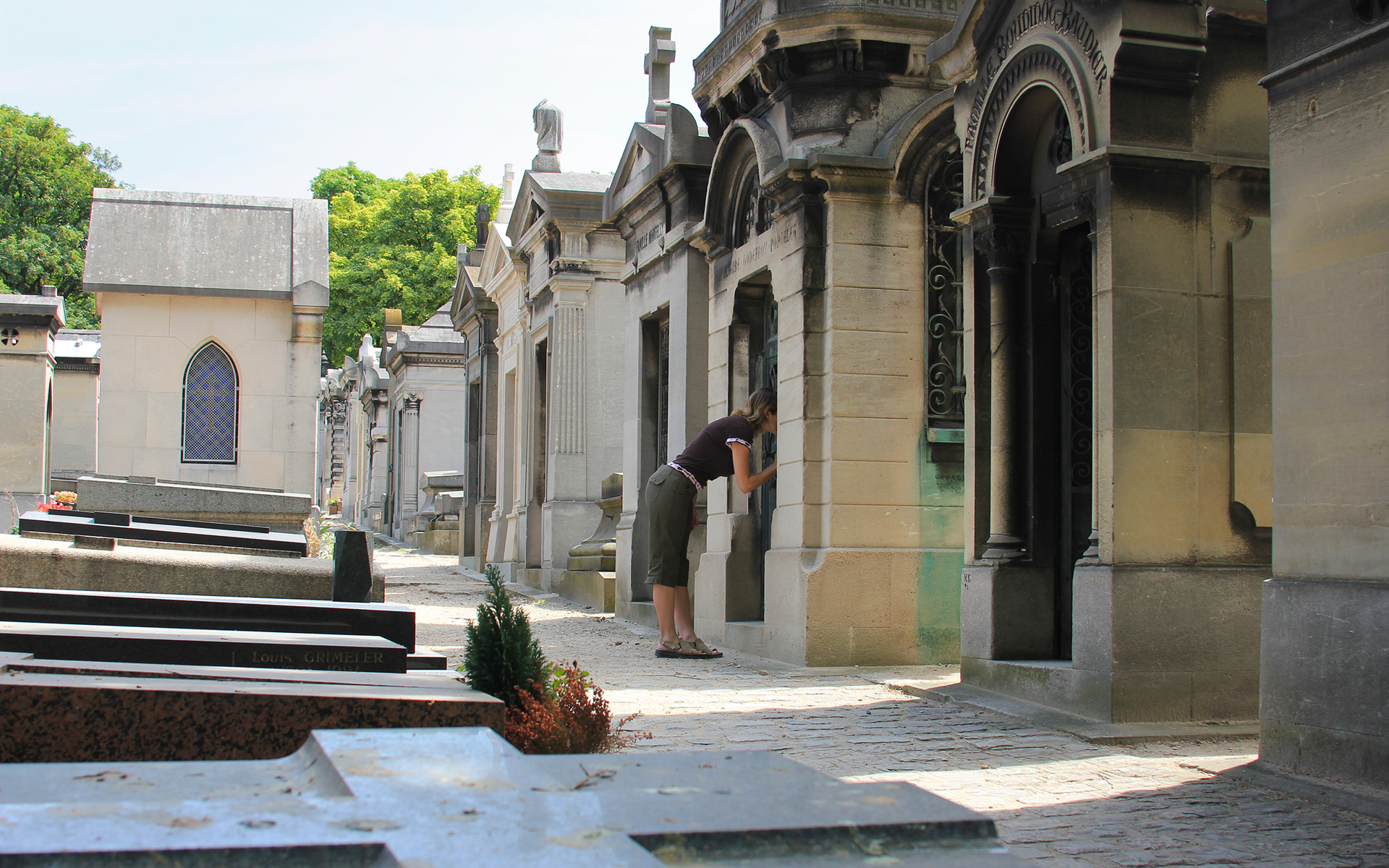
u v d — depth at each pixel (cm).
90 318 5641
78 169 5909
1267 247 727
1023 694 755
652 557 1066
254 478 2375
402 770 186
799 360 1036
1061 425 823
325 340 5794
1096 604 690
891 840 167
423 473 4019
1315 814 486
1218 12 723
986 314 852
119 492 1448
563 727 487
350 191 7062
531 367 2064
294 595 866
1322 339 556
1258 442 716
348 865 142
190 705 382
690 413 1332
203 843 142
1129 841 446
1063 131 792
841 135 1048
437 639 1115
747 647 1100
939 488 1030
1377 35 531
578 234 1852
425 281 5731
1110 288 702
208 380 2375
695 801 176
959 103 879
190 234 2434
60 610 591
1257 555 712
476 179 6094
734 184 1196
